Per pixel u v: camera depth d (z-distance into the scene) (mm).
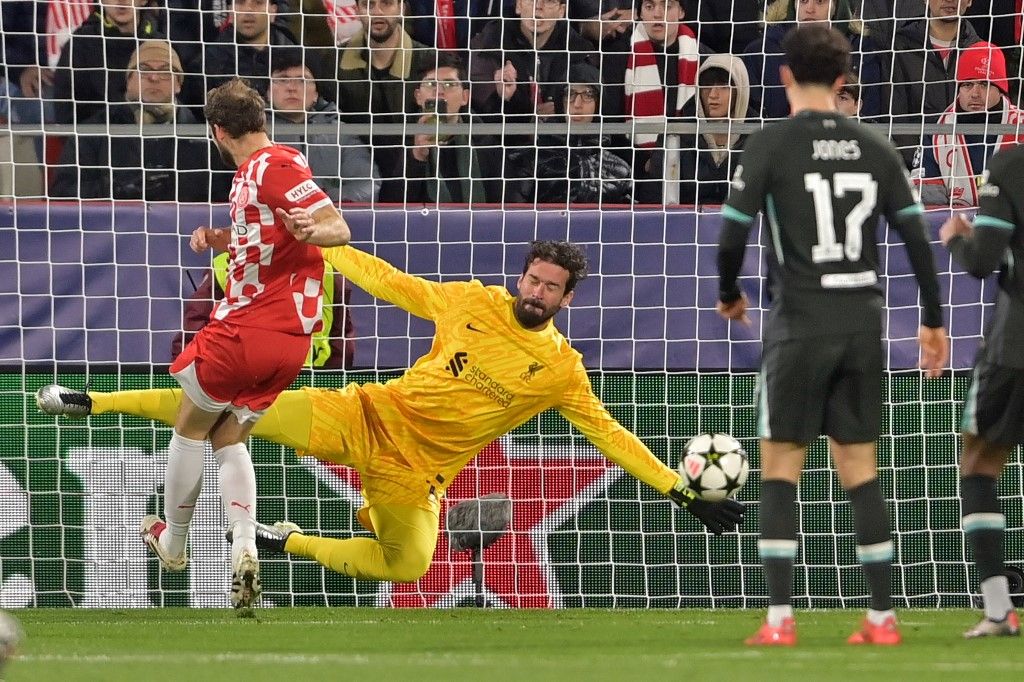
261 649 16547
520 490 26328
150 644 17375
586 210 27078
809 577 26375
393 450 22203
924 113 30062
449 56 31688
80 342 26188
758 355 26875
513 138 30828
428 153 30734
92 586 25781
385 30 31281
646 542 26391
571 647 16625
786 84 16453
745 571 26359
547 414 26391
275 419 21922
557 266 21266
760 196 15742
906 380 26703
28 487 25781
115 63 31656
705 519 21719
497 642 17531
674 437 26734
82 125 27312
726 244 15734
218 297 26500
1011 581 25453
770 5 32188
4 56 29250
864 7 31953
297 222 18750
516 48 31844
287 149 19766
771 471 16094
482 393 22047
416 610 24469
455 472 22766
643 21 29781
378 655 15469
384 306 26812
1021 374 16906
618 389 26750
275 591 25969
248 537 20266
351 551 22734
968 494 17938
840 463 16234
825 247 15703
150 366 26234
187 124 29516
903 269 26953
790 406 15797
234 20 30188
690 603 26297
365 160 30656
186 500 20969
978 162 30469
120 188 30484
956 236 17219
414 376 22359
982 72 31125
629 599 26297
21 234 26188
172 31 31906
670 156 30641
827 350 15625
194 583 25938
